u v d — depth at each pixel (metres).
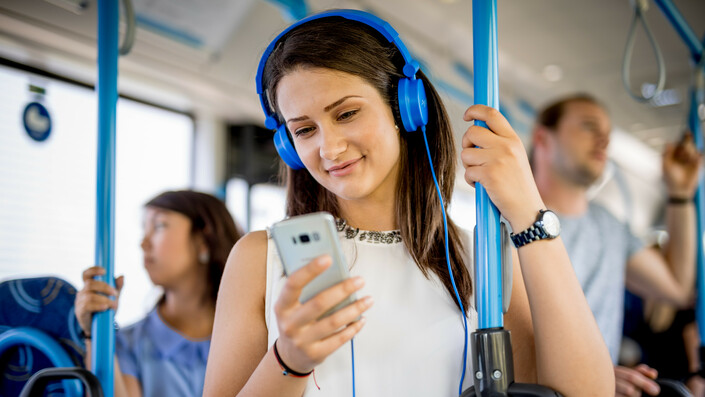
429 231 1.00
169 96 3.38
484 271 0.85
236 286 1.00
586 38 3.96
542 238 0.85
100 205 1.32
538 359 0.86
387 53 0.94
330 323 0.71
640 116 4.99
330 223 0.70
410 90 0.94
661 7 2.18
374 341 0.95
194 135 3.66
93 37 2.72
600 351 0.85
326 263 0.68
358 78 0.89
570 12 3.61
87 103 3.03
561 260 0.86
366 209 1.04
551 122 2.33
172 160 3.57
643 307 2.84
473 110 0.87
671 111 4.88
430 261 1.00
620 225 2.26
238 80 3.38
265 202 3.96
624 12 3.62
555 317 0.84
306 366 0.76
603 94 4.71
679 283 2.50
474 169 0.86
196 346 2.26
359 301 0.73
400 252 1.01
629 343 2.83
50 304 1.55
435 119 1.05
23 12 2.48
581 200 2.28
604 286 2.11
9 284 1.57
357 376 0.94
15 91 2.73
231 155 3.80
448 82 3.93
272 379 0.79
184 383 2.21
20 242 2.77
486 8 0.89
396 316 0.96
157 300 2.39
